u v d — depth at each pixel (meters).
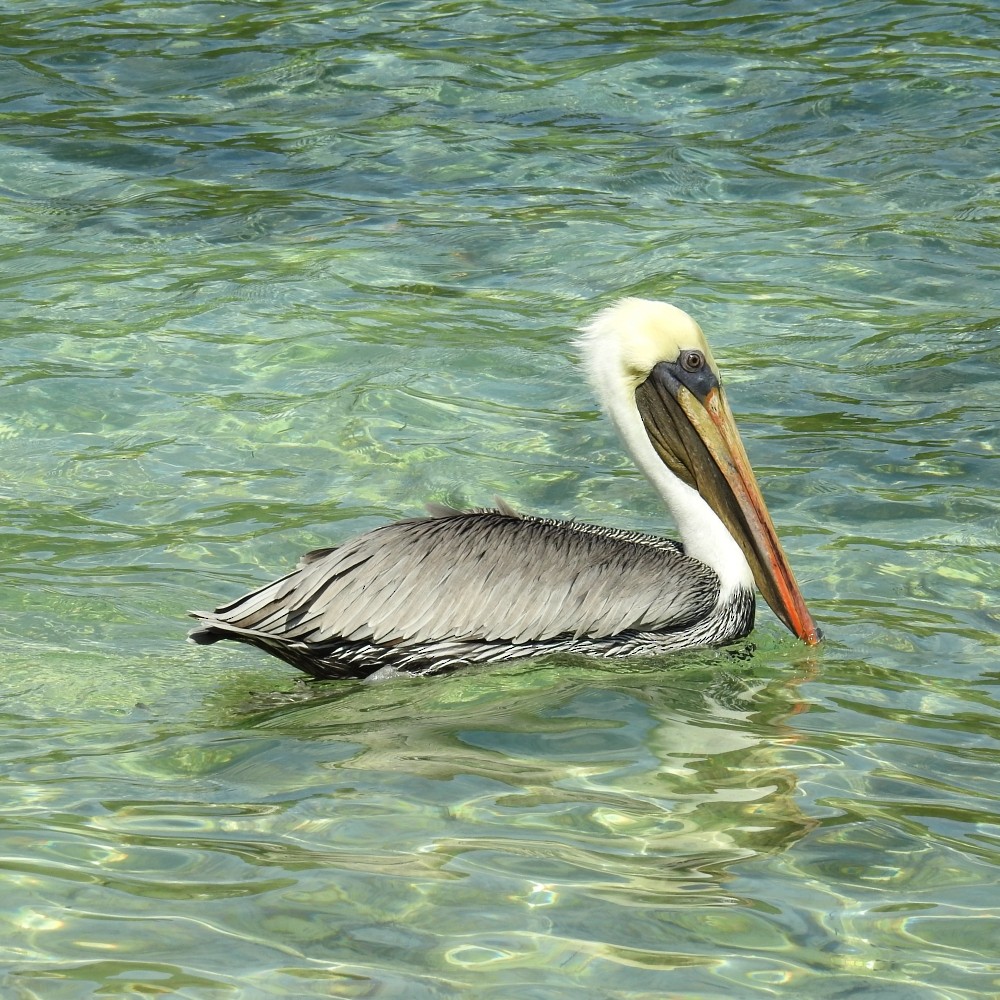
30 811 8.11
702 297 17.59
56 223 19.83
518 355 16.17
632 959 6.77
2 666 10.15
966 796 8.43
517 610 10.24
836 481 13.39
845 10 27.34
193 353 16.14
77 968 6.63
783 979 6.64
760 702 9.79
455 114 23.47
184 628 10.88
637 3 28.31
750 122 22.94
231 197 20.64
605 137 22.58
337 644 9.95
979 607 11.23
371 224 19.80
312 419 14.70
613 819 8.08
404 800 8.27
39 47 26.36
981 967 6.75
